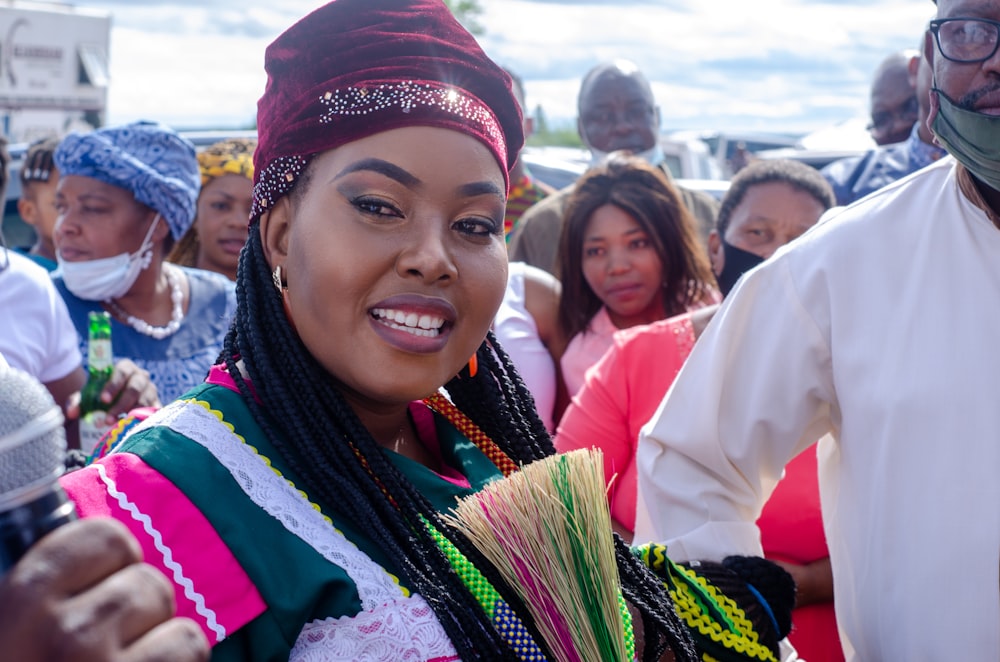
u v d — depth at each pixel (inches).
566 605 51.9
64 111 458.6
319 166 52.1
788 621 68.1
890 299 73.5
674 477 79.6
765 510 97.7
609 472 104.5
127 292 124.3
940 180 74.8
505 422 61.3
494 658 49.7
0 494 29.4
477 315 53.7
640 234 126.1
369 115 50.9
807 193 127.2
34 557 29.3
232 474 48.3
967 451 68.9
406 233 51.4
